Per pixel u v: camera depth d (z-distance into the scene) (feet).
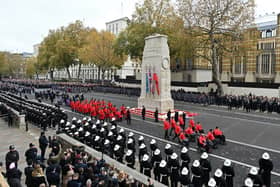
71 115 105.09
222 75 212.84
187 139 59.88
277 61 182.39
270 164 39.17
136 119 96.58
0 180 25.12
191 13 137.39
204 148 56.49
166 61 104.47
